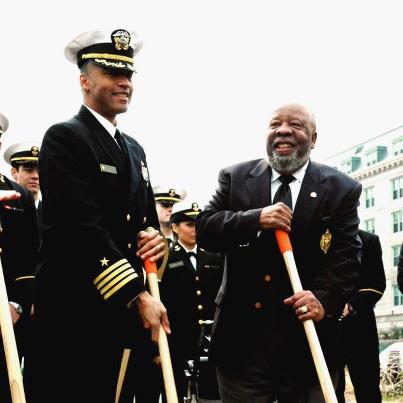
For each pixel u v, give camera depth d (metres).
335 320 4.91
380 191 42.72
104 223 4.55
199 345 8.30
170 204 10.77
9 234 5.93
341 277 4.91
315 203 4.95
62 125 4.53
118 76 4.72
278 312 4.91
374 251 8.20
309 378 4.88
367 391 8.13
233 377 4.94
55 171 4.43
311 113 5.09
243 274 4.96
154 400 7.80
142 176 4.79
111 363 4.49
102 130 4.66
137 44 5.24
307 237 4.93
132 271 4.32
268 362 4.88
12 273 5.96
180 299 9.05
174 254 9.26
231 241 4.85
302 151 5.00
